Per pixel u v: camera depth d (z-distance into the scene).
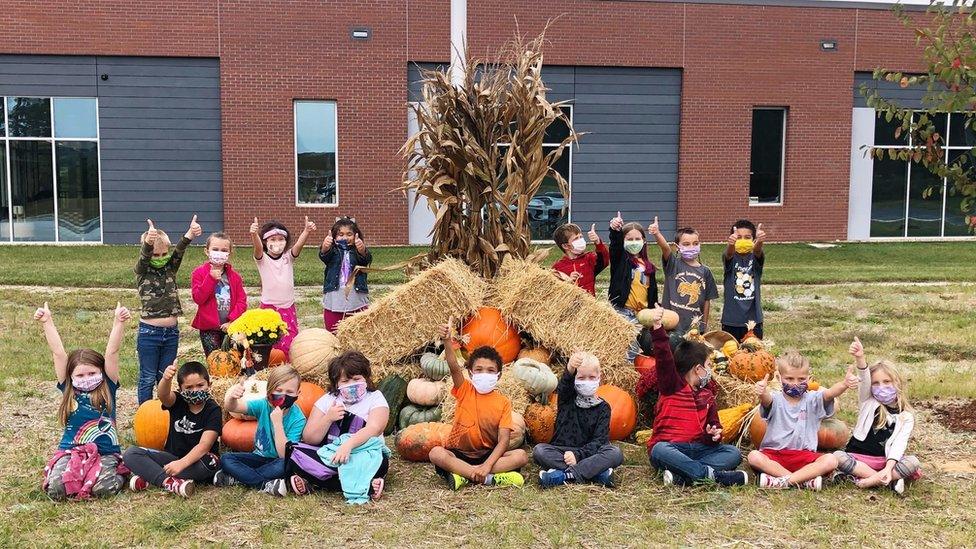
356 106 21.12
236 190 20.97
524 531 5.07
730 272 8.54
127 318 5.97
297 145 21.22
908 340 11.25
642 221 22.80
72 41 20.22
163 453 5.86
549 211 22.48
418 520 5.28
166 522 5.14
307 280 16.17
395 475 6.12
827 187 23.53
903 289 16.14
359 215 21.48
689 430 6.02
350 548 4.88
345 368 5.80
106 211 20.91
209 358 7.08
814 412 6.06
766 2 22.50
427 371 7.00
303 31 20.75
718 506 5.51
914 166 24.12
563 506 5.48
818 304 14.48
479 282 7.23
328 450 5.72
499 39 21.38
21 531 5.09
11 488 5.82
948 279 17.48
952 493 5.78
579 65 21.98
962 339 11.27
